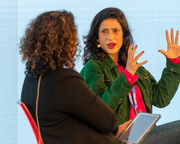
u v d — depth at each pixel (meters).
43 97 3.07
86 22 9.22
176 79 4.87
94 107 3.05
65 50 3.12
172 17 10.18
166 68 4.91
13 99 7.65
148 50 9.69
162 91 4.91
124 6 9.81
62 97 2.98
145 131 3.51
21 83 8.01
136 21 9.85
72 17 3.27
